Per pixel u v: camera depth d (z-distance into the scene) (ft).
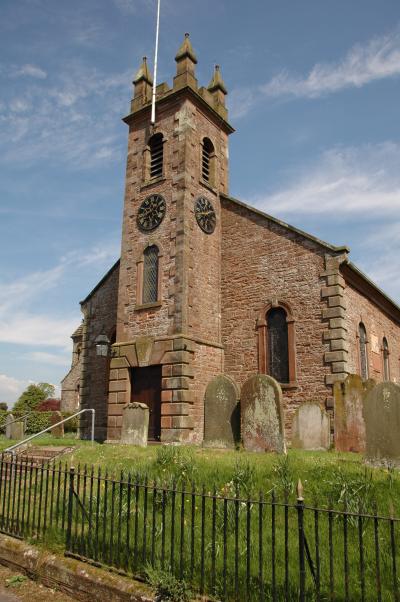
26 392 176.45
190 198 64.69
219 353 63.93
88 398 76.23
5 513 28.22
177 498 26.63
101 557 21.52
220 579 18.75
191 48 70.03
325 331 56.85
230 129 76.43
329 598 17.10
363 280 64.23
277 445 39.63
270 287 62.80
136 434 47.80
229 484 27.27
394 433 33.99
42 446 51.49
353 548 21.03
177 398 56.49
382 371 71.77
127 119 74.02
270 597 17.51
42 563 22.21
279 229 63.77
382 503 24.68
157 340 60.29
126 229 69.10
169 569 19.24
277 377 60.13
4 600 20.45
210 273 65.72
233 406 43.68
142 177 69.51
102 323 78.18
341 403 43.14
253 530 22.99
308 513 24.30
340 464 31.37
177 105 68.64
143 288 65.00
